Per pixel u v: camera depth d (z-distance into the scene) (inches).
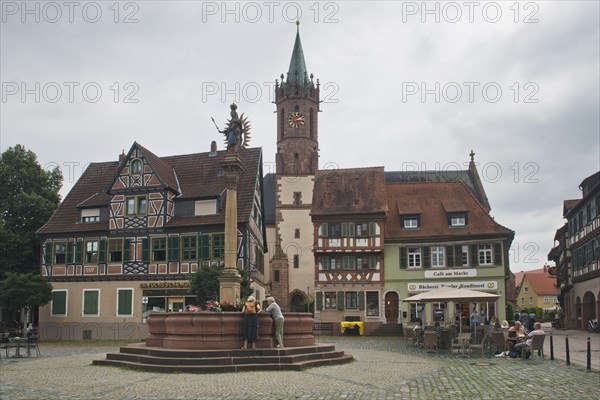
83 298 1715.1
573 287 2105.1
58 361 871.1
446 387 599.2
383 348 1176.8
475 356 976.3
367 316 1860.2
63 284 1734.7
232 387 587.2
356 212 1897.1
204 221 1668.3
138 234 1701.5
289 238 2556.6
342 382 624.4
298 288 2522.1
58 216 1817.2
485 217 1865.2
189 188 1756.9
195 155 1870.1
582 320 1910.7
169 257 1674.5
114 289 1695.4
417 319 1764.3
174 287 1653.5
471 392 568.1
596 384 626.8
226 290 902.4
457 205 1905.8
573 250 2049.7
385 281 1866.4
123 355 787.4
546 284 4276.6
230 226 914.7
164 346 785.6
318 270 1895.9
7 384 621.0
